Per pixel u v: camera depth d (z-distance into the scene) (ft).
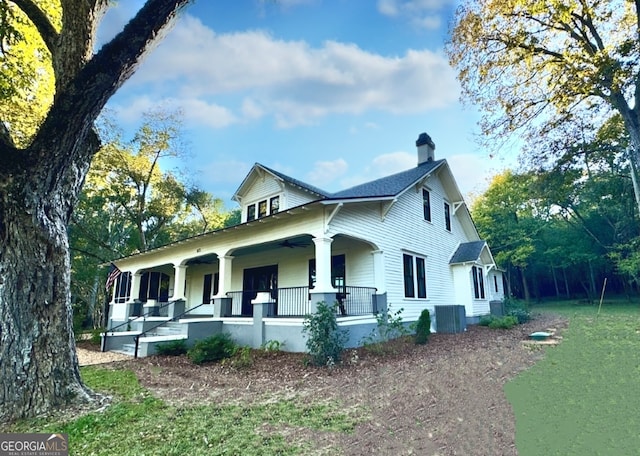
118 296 57.26
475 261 48.32
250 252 44.37
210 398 16.44
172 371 23.63
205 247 39.93
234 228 34.22
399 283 37.01
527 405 13.58
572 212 83.66
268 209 44.42
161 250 45.91
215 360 27.12
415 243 41.65
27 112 28.14
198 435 11.84
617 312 57.57
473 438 10.85
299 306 39.65
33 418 13.69
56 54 15.67
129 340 39.04
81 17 15.49
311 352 23.85
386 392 16.31
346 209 30.89
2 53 23.93
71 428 12.59
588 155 52.65
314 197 45.11
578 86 31.99
